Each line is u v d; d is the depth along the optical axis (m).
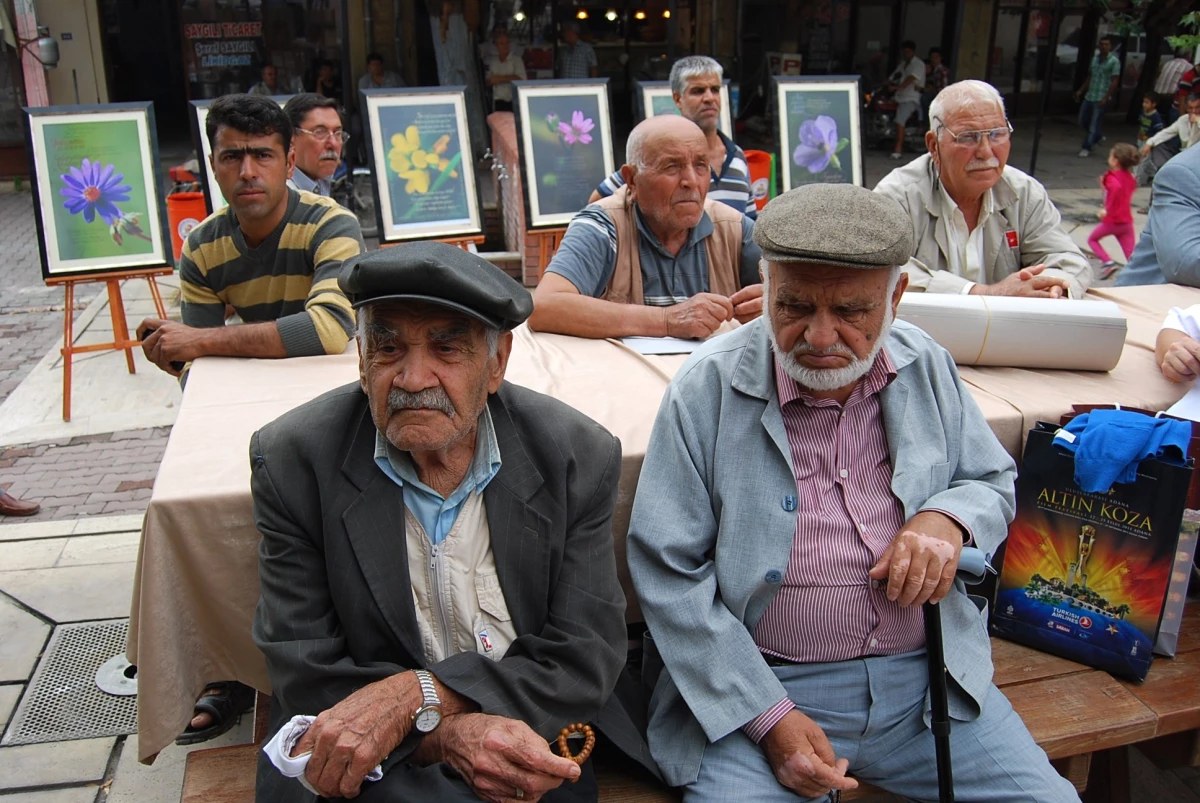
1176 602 2.08
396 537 1.58
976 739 1.77
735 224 2.93
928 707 1.79
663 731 1.82
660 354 2.55
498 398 1.67
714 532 1.82
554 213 5.73
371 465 1.59
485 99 12.70
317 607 1.59
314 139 4.49
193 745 2.54
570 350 2.60
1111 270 8.26
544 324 2.70
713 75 4.52
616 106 14.33
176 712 1.88
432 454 1.58
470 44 12.41
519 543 1.61
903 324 1.89
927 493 1.79
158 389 5.68
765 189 7.16
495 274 1.54
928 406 1.82
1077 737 1.91
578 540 1.66
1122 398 2.33
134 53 13.85
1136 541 1.99
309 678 1.54
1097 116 13.79
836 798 1.75
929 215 3.14
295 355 2.57
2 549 3.48
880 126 14.46
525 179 5.66
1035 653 2.16
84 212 5.18
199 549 1.85
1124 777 2.31
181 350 2.52
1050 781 1.73
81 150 5.14
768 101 14.66
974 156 2.97
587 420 1.72
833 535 1.76
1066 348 2.45
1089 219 10.19
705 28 14.16
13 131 11.98
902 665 1.81
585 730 1.66
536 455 1.64
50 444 5.01
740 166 4.70
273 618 1.58
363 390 1.64
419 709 1.48
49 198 5.11
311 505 1.57
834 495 1.77
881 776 1.83
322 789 1.43
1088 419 2.06
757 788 1.67
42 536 3.58
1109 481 1.96
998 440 2.10
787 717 1.70
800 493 1.76
